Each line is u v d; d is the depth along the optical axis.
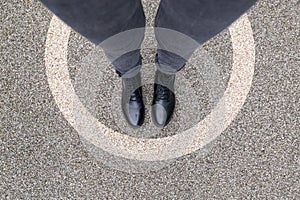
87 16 0.75
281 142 1.25
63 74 1.27
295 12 1.28
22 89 1.26
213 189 1.23
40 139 1.25
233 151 1.24
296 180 1.23
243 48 1.28
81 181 1.24
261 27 1.28
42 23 1.28
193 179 1.23
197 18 0.79
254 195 1.23
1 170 1.24
